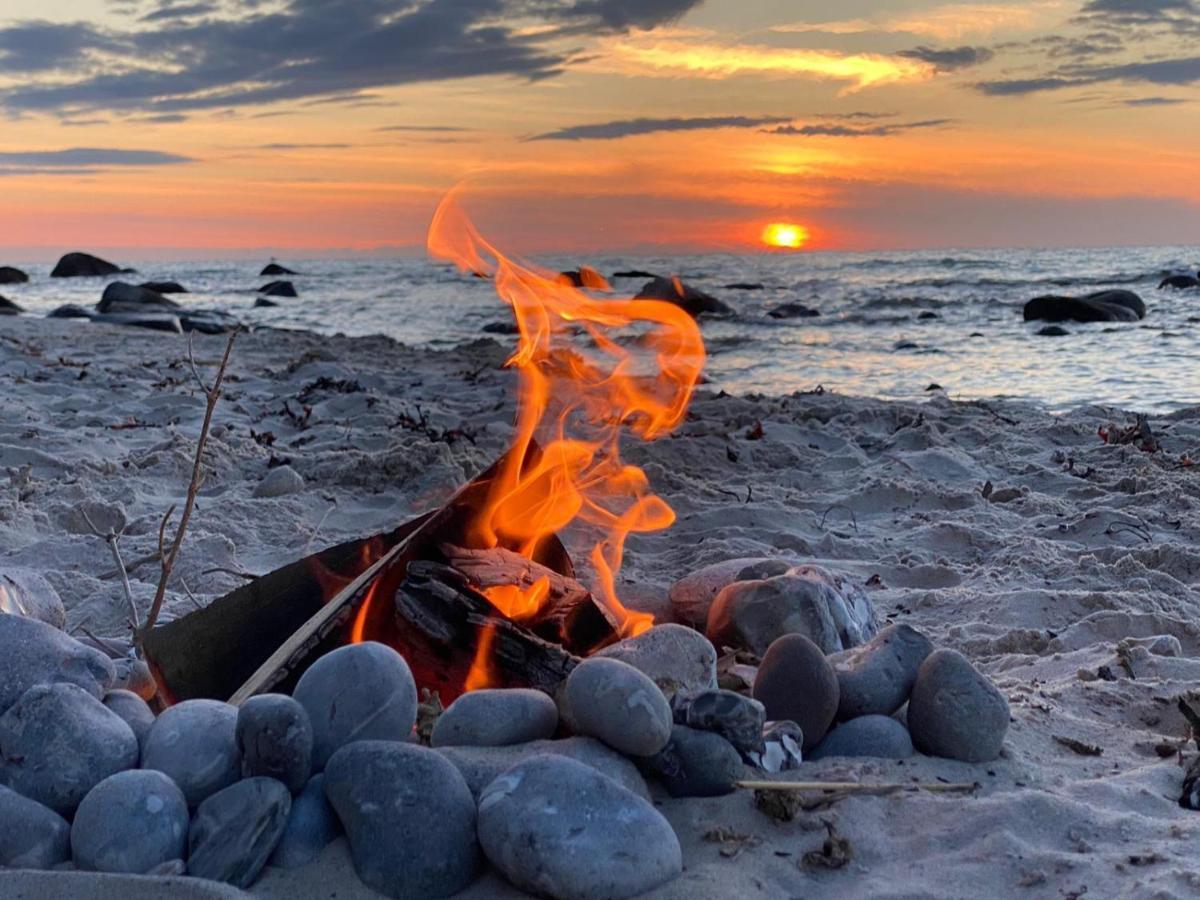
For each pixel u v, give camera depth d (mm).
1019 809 2908
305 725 2773
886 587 5809
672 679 3381
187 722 2912
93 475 7480
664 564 6086
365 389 12297
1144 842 2801
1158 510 7035
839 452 9109
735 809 2926
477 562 3939
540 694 3164
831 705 3297
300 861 2670
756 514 6984
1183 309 26547
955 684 3268
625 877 2521
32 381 12172
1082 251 111188
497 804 2607
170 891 2480
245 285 57000
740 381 15523
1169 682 4070
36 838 2648
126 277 60344
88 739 2811
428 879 2578
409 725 2975
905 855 2779
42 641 3082
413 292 47125
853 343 20641
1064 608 5191
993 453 9055
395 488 7422
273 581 3756
